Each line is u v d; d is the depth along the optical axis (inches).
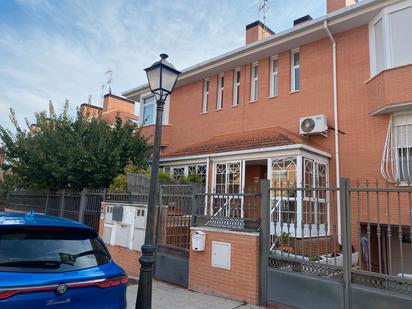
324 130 415.8
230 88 559.2
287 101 479.5
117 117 529.0
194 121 609.9
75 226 154.3
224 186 433.4
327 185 398.0
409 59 358.3
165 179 426.9
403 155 362.9
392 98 354.0
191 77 613.0
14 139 524.7
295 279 216.8
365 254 335.9
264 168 492.1
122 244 350.9
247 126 521.7
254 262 234.5
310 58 466.0
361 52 417.1
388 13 379.2
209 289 259.1
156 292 266.8
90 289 137.1
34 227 140.3
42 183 513.3
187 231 294.4
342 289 197.3
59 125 516.4
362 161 393.7
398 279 179.8
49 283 124.4
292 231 332.8
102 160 473.7
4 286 114.5
